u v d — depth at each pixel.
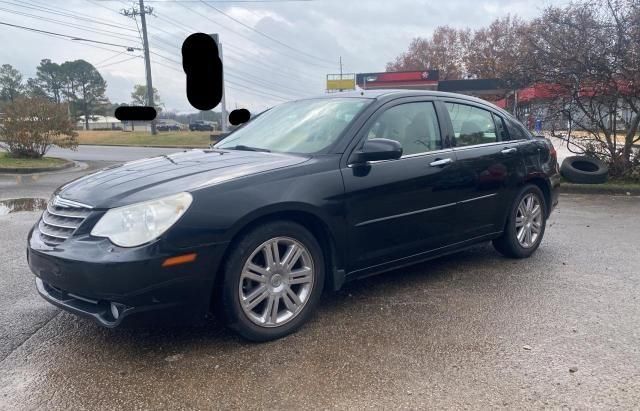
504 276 4.82
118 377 3.04
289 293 3.54
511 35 44.41
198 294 3.13
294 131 4.30
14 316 3.91
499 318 3.85
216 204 3.16
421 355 3.28
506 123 5.30
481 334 3.58
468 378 3.01
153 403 2.78
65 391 2.89
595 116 10.98
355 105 4.27
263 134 4.52
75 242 3.08
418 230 4.25
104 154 24.86
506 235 5.18
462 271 4.98
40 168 15.89
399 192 4.04
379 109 4.18
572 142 11.53
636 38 10.06
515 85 11.63
